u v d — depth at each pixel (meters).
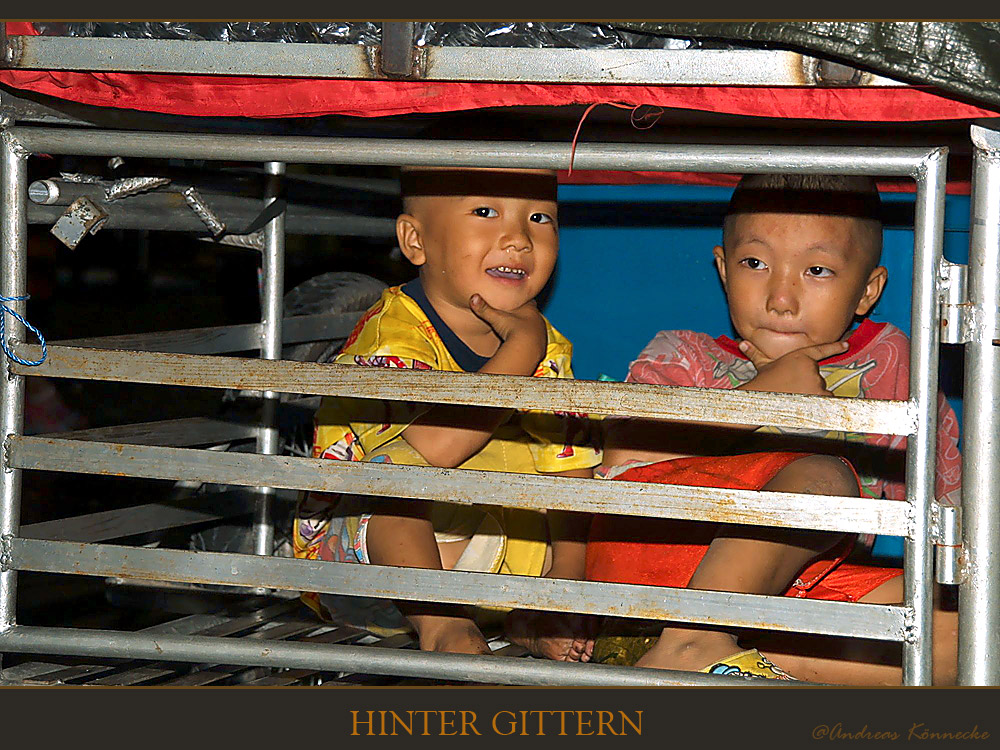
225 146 1.58
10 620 1.69
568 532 2.16
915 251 1.43
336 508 2.16
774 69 1.38
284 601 2.42
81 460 1.65
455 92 1.54
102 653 1.66
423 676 1.57
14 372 1.67
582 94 1.49
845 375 2.38
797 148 1.43
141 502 3.55
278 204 2.46
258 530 2.54
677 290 2.80
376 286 2.92
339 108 1.58
